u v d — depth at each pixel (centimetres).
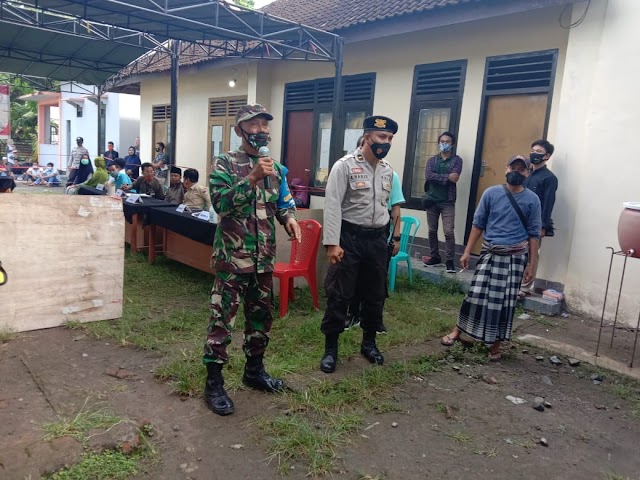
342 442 286
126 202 753
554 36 612
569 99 562
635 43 507
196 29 852
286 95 1036
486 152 692
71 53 1291
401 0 802
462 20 653
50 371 347
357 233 368
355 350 418
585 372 414
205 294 565
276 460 265
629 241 427
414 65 776
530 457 286
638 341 489
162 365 366
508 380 391
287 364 378
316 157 980
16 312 407
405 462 273
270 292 322
